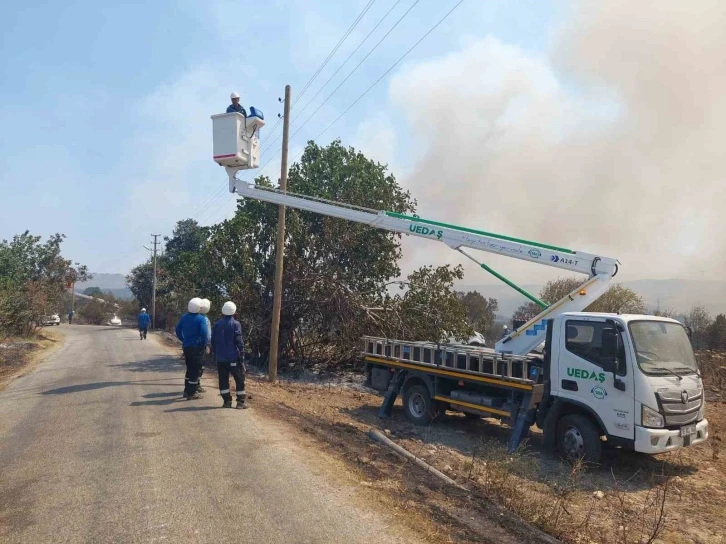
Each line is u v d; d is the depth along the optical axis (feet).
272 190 44.14
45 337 108.06
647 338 25.99
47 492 18.69
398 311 60.23
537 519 18.31
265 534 15.58
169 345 94.43
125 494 18.43
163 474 20.42
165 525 16.06
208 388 40.96
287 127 51.80
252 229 61.52
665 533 18.71
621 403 25.18
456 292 61.31
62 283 145.48
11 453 23.36
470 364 32.73
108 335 128.67
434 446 29.94
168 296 167.22
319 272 61.16
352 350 62.44
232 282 61.11
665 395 24.90
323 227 61.11
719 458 28.99
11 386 44.06
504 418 31.01
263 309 62.44
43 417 30.35
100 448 23.81
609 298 66.59
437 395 35.12
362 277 62.85
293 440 25.88
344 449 25.03
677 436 25.05
